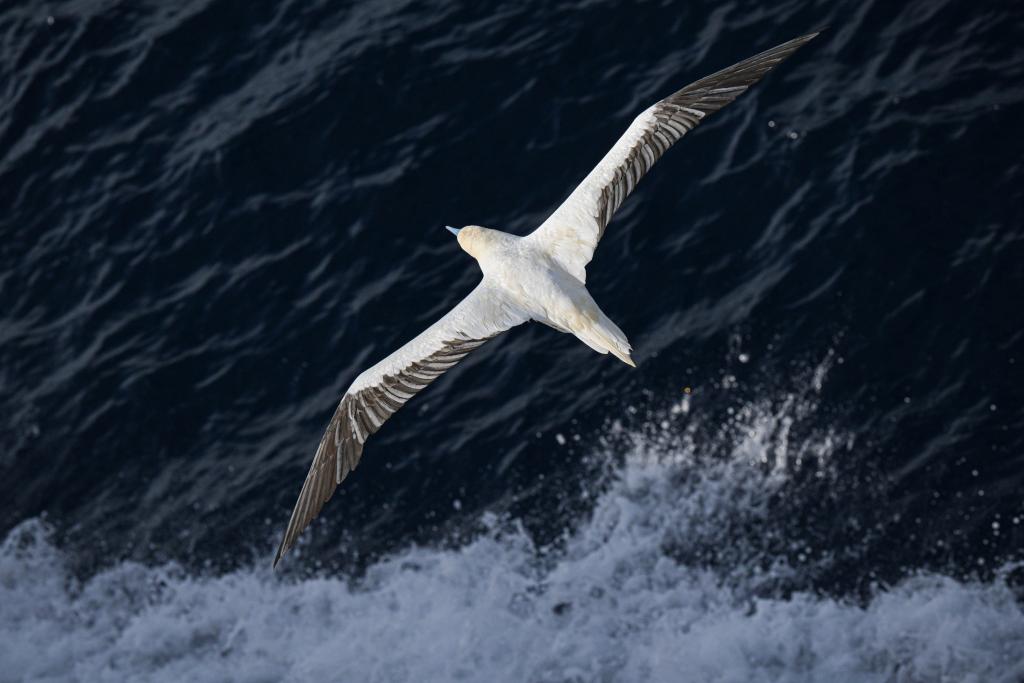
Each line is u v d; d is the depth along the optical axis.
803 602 16.25
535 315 10.30
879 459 17.14
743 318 18.70
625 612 16.62
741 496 17.28
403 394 10.08
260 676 16.94
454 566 17.44
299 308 20.45
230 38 24.45
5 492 19.56
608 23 22.59
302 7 24.62
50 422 20.09
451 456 18.36
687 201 20.23
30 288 21.92
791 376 18.08
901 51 21.08
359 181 21.70
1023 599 15.73
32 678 17.39
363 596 17.48
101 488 19.38
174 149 23.00
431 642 16.78
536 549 17.41
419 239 20.84
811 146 20.23
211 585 18.03
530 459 18.11
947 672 15.30
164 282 21.38
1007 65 20.47
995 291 18.12
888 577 16.23
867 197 19.41
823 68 21.20
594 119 21.44
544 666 16.27
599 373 18.77
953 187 19.28
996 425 17.03
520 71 22.34
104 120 23.77
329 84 23.00
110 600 18.22
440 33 23.33
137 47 24.66
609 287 19.56
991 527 16.25
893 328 18.16
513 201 20.92
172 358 20.38
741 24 21.95
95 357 20.69
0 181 23.34
